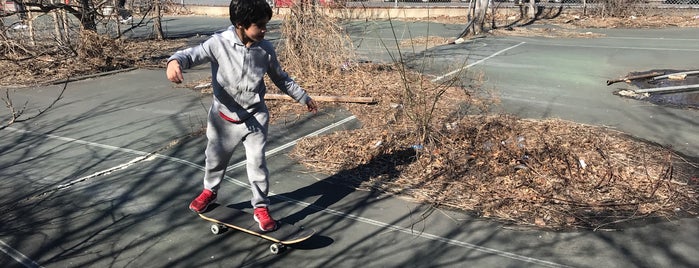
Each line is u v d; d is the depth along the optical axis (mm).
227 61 3166
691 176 4441
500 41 13180
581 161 4562
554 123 5816
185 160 5020
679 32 14547
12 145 5523
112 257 3314
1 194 4262
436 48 12000
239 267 3213
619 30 15227
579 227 3631
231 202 4086
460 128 5328
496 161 4582
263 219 3418
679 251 3332
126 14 14312
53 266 3211
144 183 4477
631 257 3271
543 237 3518
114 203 4094
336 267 3203
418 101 5746
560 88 7867
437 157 4711
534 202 3955
